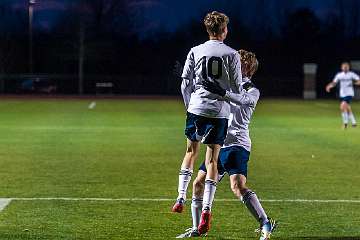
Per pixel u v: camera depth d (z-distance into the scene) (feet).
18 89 437.58
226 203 73.97
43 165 105.09
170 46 523.70
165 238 57.67
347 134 164.66
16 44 504.84
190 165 58.34
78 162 108.88
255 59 58.13
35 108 271.28
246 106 56.24
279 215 68.03
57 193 79.41
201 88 56.49
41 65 505.66
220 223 63.77
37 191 80.64
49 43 506.89
